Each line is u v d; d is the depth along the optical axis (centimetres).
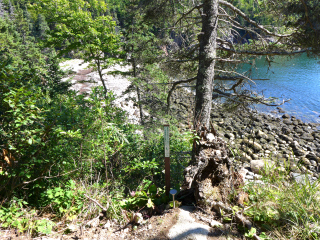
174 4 916
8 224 330
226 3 774
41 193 393
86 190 377
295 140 1700
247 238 297
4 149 343
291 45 834
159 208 373
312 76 2691
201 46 755
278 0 795
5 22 3962
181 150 705
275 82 2391
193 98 812
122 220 349
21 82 423
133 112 2052
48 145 411
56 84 1338
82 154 454
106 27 1467
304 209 310
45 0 1404
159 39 1045
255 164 648
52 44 1512
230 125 1944
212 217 330
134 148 617
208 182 360
